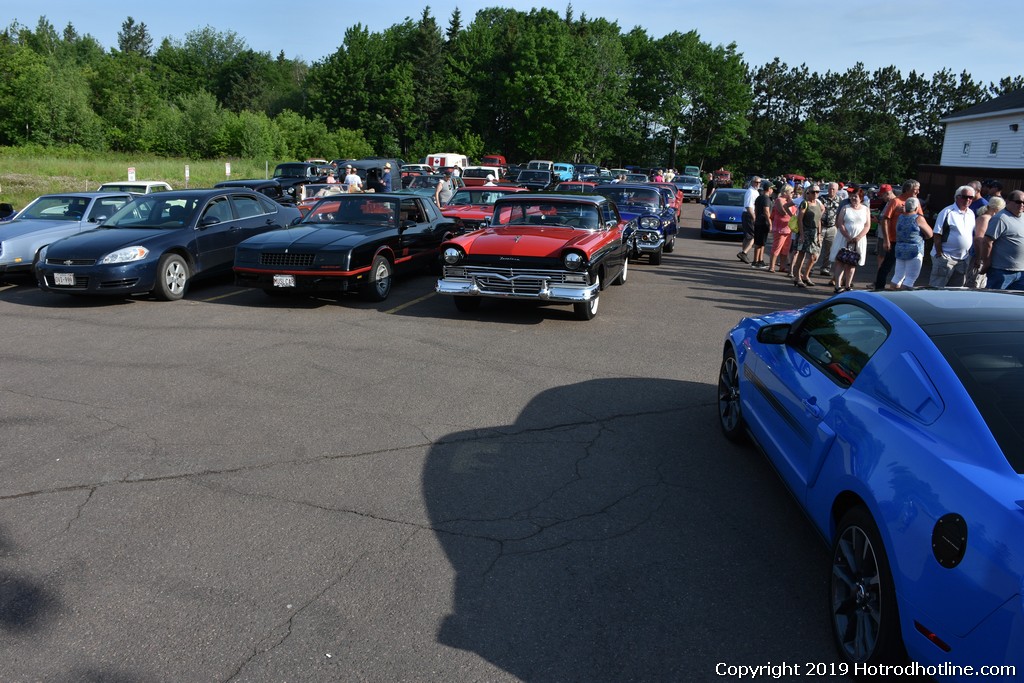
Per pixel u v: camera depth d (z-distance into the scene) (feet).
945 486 7.75
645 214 50.06
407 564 11.48
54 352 23.98
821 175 302.45
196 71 343.87
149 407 18.66
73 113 165.58
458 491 14.10
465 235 30.71
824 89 336.70
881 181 307.99
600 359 24.11
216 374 21.63
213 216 36.14
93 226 38.73
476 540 12.25
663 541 12.33
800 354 13.14
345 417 18.13
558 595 10.73
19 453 15.56
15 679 8.77
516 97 216.13
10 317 29.48
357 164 83.35
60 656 9.21
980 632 6.85
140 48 475.31
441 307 32.32
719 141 268.00
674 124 254.88
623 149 258.78
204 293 35.40
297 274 30.48
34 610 10.16
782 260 52.95
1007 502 7.12
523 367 22.94
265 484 14.25
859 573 9.09
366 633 9.78
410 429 17.38
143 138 181.68
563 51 213.46
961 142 105.40
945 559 7.31
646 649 9.56
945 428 8.50
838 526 9.65
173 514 12.98
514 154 241.96
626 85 236.63
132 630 9.76
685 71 256.73
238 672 8.96
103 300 33.40
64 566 11.27
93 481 14.25
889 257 35.19
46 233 36.60
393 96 230.27
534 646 9.58
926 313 10.57
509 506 13.51
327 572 11.22
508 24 247.29
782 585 11.09
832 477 10.02
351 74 240.53
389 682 8.84
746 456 16.05
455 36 265.54
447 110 239.71
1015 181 58.75
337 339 26.16
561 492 14.12
